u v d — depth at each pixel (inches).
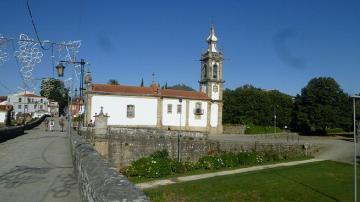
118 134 1536.7
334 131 3366.1
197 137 1680.6
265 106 3248.0
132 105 2250.2
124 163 1535.4
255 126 2950.3
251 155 1609.3
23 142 1173.1
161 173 1306.6
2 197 410.6
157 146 1598.2
